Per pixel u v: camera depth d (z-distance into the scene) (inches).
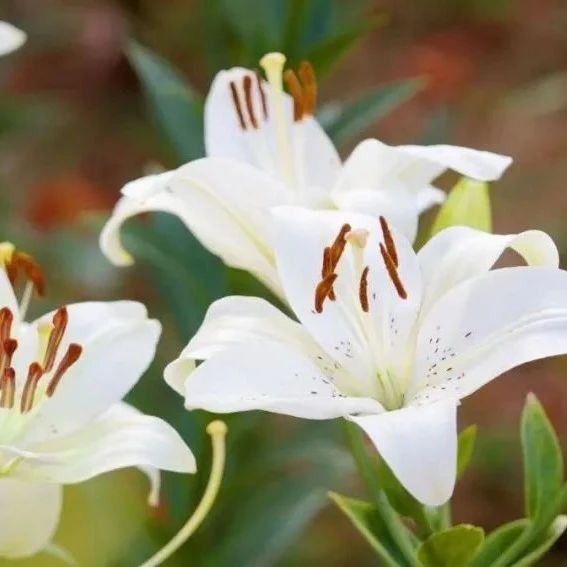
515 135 137.5
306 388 61.1
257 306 62.5
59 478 61.6
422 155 63.9
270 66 65.7
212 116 66.4
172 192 64.7
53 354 62.2
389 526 62.2
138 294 90.6
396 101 71.4
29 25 124.9
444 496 59.3
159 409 71.2
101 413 62.2
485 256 62.8
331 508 90.1
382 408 60.9
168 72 71.4
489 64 149.9
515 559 62.2
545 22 154.3
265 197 64.2
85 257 89.2
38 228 99.0
